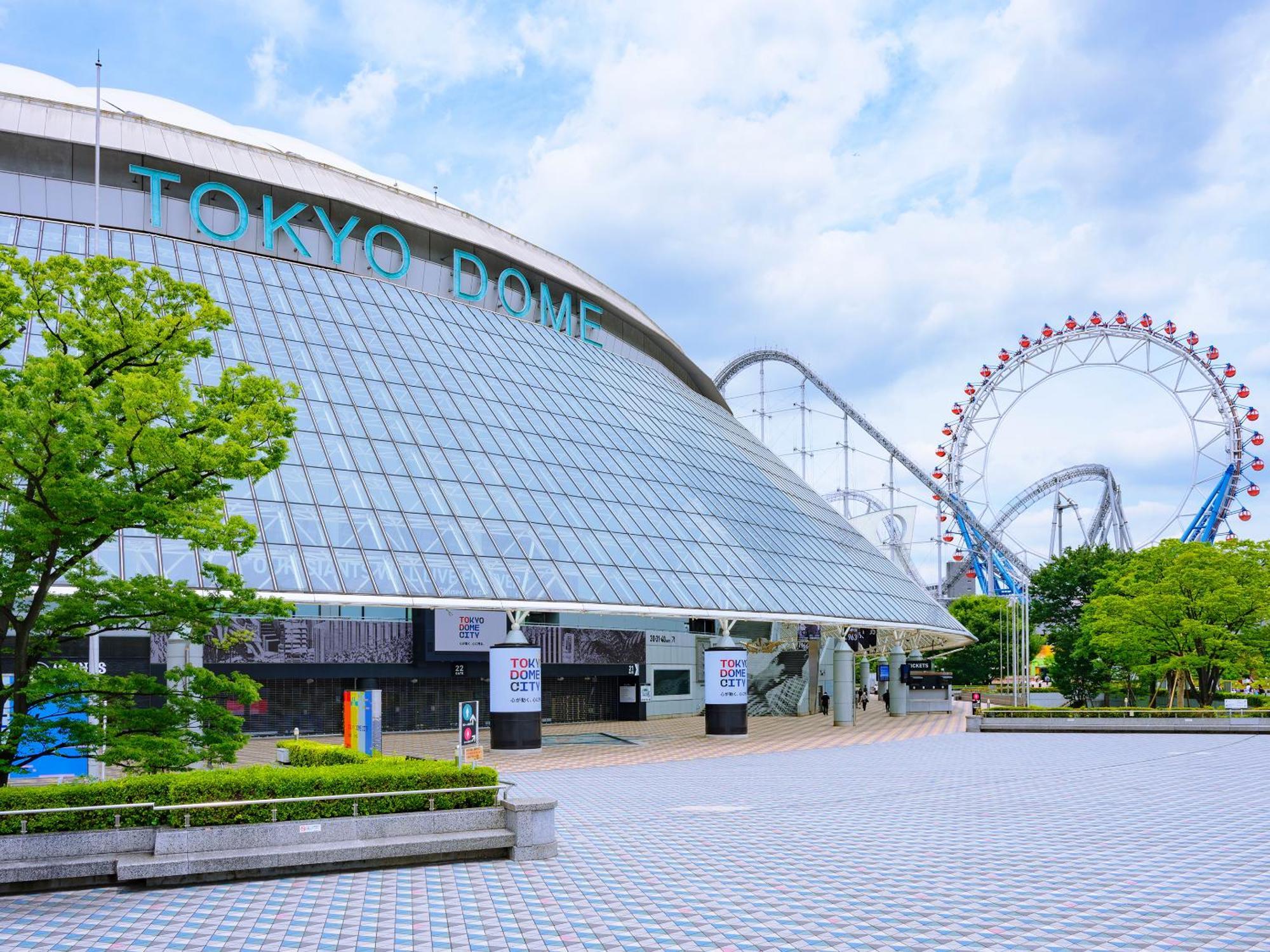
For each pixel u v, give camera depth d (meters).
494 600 39.31
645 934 14.76
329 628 48.88
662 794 30.23
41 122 51.28
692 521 54.12
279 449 20.62
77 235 48.69
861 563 67.38
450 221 65.75
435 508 42.81
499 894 17.22
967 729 57.47
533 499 47.06
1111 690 96.25
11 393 17.92
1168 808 27.30
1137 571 77.81
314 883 17.92
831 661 88.06
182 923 15.32
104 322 20.42
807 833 23.31
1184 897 17.02
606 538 47.34
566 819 25.53
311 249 58.47
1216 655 67.19
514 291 68.12
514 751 42.06
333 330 52.16
